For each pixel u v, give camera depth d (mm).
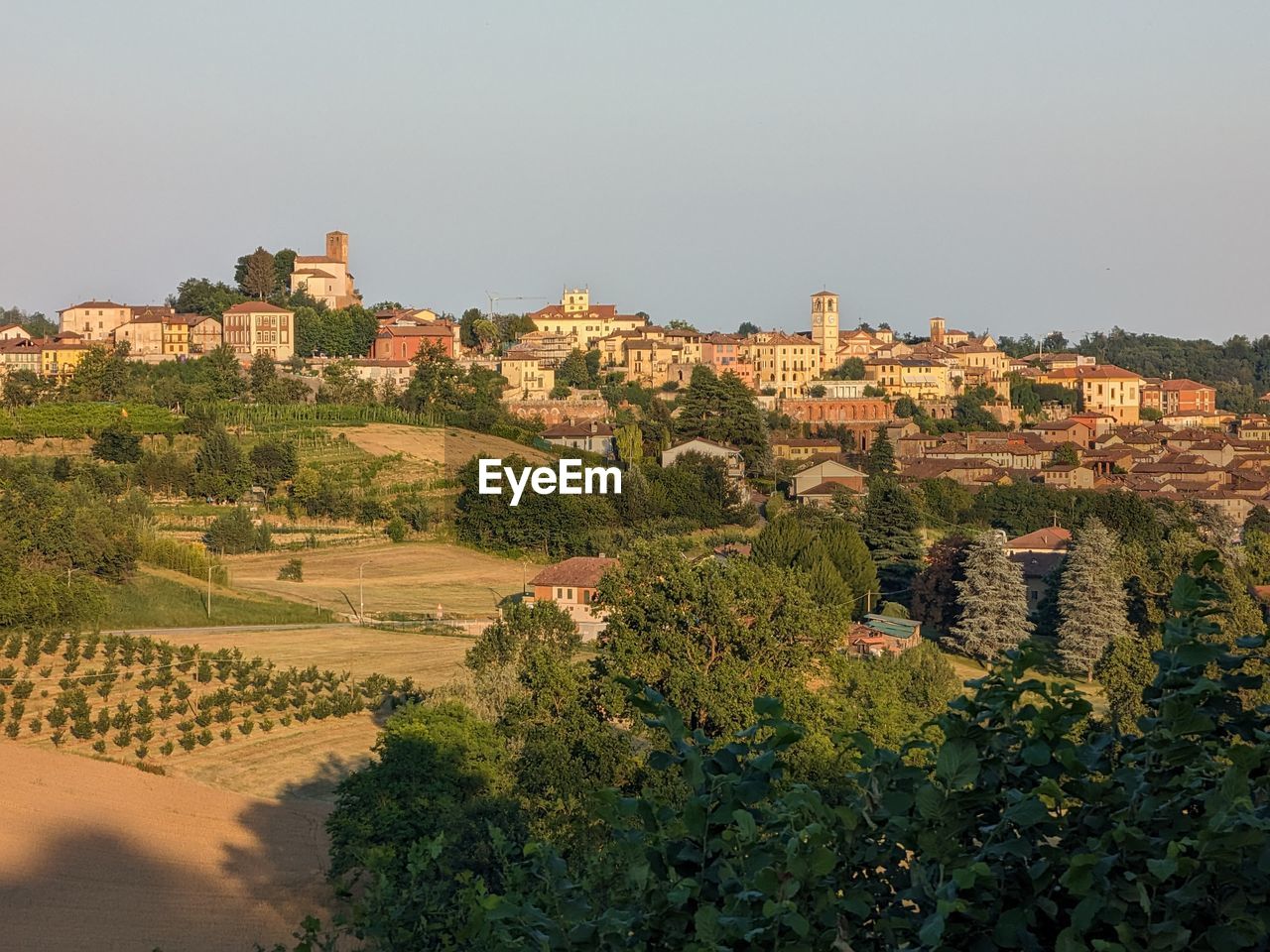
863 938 8586
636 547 55812
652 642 50500
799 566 93500
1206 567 9969
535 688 48969
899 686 59938
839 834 8859
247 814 53406
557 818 39375
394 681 73250
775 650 50781
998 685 9203
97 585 91000
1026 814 8211
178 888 44031
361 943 38812
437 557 117688
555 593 93250
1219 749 8891
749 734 9328
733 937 7777
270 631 90438
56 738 62688
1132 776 8625
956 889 7949
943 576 97625
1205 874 7773
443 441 157125
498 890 36219
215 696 68500
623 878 10703
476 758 45875
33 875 44594
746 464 159875
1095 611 82438
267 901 42969
